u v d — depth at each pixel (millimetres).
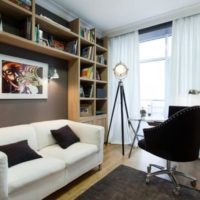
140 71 3797
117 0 2701
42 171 1597
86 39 3223
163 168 2217
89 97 3434
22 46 2391
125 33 3756
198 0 2697
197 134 1860
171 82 3160
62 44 3049
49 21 2473
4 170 1311
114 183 2076
